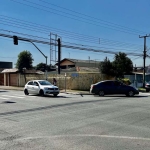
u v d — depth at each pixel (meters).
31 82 23.56
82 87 31.33
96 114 11.27
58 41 32.62
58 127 8.41
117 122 9.26
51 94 24.17
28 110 12.73
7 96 22.03
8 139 6.85
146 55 37.66
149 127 8.33
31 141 6.62
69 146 6.09
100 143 6.36
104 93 22.61
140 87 38.56
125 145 6.16
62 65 63.62
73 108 13.43
